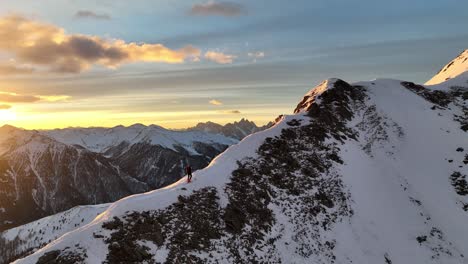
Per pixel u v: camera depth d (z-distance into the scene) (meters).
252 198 47.84
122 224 37.22
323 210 50.81
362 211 52.97
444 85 98.06
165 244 37.09
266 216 46.19
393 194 57.91
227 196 46.47
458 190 58.25
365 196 55.88
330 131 68.56
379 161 65.31
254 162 55.03
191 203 43.22
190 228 39.94
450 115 78.81
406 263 47.22
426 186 59.69
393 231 51.19
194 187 46.09
